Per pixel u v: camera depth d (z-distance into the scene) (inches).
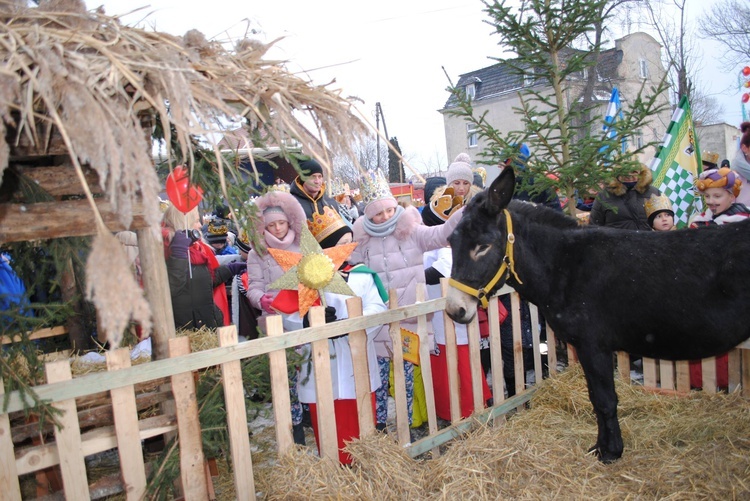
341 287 129.4
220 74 78.0
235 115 78.7
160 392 102.9
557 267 126.5
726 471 120.9
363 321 123.8
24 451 89.5
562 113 181.6
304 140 79.6
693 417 147.3
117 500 117.3
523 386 168.4
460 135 1107.9
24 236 78.2
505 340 173.8
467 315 121.5
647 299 116.6
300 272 127.6
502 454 126.3
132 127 62.9
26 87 63.1
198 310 183.0
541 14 175.6
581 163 173.2
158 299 100.4
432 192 214.1
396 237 159.5
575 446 135.9
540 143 185.3
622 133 172.9
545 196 219.0
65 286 119.5
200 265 185.2
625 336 122.6
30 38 64.1
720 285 111.2
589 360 125.4
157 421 100.8
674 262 115.4
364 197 159.8
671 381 164.9
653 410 156.6
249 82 79.4
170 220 182.7
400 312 131.8
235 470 106.6
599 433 131.1
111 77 63.7
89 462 143.0
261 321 159.0
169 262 178.4
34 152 76.0
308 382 134.2
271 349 110.0
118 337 51.9
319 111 86.6
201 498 103.1
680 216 240.2
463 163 187.6
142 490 97.0
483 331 170.4
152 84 70.7
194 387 101.7
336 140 87.1
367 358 126.5
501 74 1002.7
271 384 112.2
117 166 58.4
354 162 87.9
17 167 84.1
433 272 165.6
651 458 129.6
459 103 191.0
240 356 105.5
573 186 183.8
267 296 151.9
